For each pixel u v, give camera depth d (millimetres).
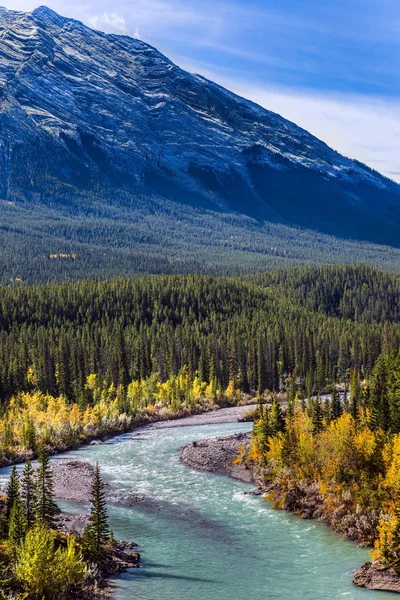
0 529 39812
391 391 74875
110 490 57438
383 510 46750
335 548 43188
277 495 54125
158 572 38625
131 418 99500
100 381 129875
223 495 55812
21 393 124000
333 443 54719
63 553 35781
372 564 39156
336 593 35781
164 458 70938
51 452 74812
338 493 50344
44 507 42000
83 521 47375
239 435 77562
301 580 37625
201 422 100125
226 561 40594
